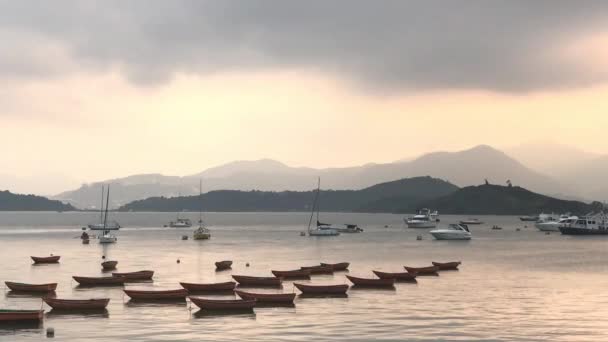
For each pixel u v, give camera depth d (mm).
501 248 153000
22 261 116438
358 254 134000
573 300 69062
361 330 53750
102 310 61469
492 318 58844
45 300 61031
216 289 74188
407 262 115312
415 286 80312
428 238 198375
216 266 103188
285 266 107375
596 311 62344
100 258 123000
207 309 61531
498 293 74250
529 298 70438
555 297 71188
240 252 138750
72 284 82000
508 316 59750
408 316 59750
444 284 82375
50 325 55188
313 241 183000
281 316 59625
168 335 51750
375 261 117500
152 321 57000
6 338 50562
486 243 174500
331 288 73062
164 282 84062
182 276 91250
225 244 167625
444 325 55812
